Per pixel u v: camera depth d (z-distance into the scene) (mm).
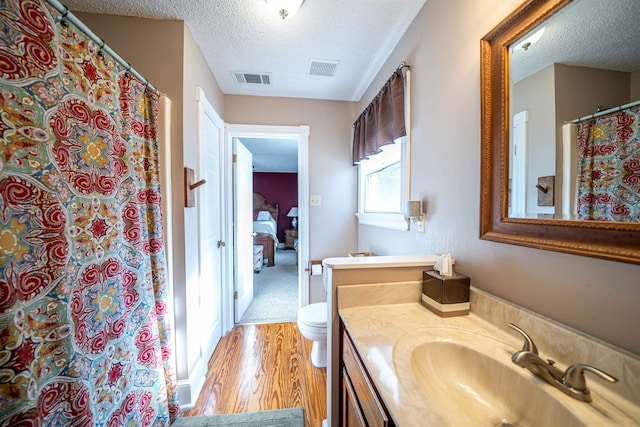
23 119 712
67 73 837
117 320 1037
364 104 2416
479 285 997
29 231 724
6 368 669
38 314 741
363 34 1613
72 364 827
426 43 1345
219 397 1546
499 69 880
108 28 1449
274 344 2141
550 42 721
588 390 564
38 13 747
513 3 838
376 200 2316
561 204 695
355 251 2689
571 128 674
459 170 1104
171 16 1461
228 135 2400
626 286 561
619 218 573
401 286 1130
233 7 1392
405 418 523
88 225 911
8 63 680
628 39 565
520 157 822
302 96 2527
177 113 1485
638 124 545
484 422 656
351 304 1099
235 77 2152
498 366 711
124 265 1094
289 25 1535
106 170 1000
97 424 918
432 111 1298
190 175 1559
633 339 551
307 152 2568
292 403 1495
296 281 3873
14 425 677
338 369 1128
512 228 836
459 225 1108
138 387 1148
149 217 1299
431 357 793
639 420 509
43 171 760
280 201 7371
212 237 2074
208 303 1924
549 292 730
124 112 1114
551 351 700
